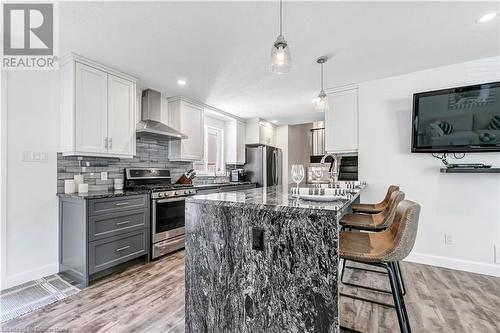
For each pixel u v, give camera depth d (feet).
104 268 7.77
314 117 17.43
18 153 7.44
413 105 9.05
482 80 8.33
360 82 10.55
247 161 18.01
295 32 6.73
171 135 10.94
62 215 8.14
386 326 5.43
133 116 9.80
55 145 8.25
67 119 8.08
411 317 5.76
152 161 11.92
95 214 7.58
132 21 6.20
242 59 8.38
